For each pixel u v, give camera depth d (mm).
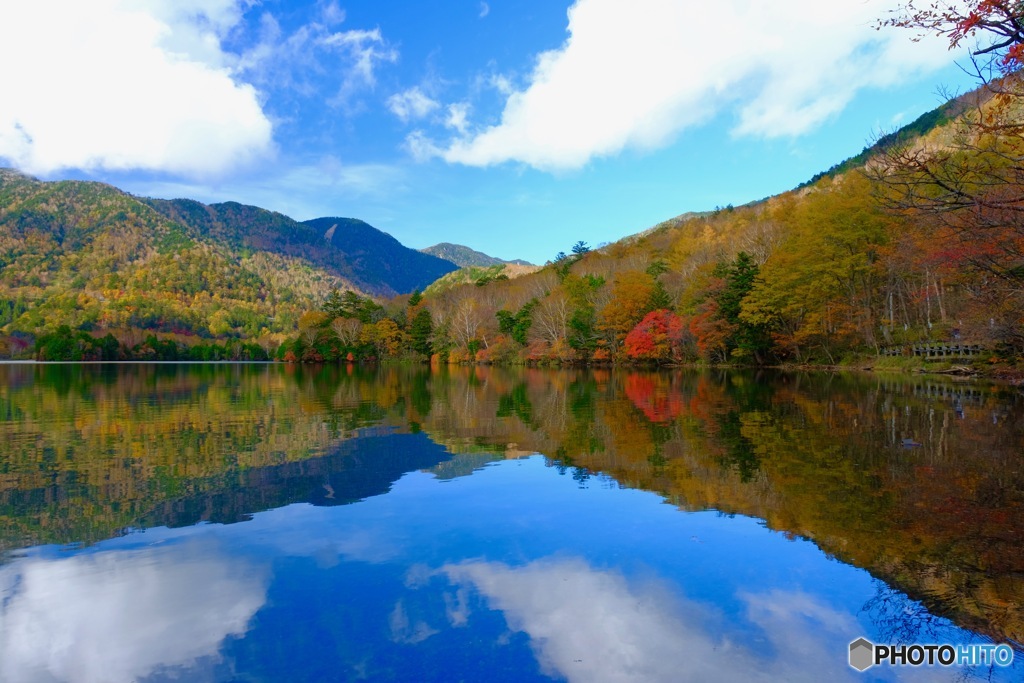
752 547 7191
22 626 5320
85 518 8289
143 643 5062
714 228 105875
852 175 42688
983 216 10102
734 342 53906
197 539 7477
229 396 28484
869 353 44344
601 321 64875
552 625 5367
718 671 4656
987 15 8633
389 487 10016
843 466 11289
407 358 98562
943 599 5855
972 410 18797
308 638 5141
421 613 5582
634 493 9578
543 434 15586
